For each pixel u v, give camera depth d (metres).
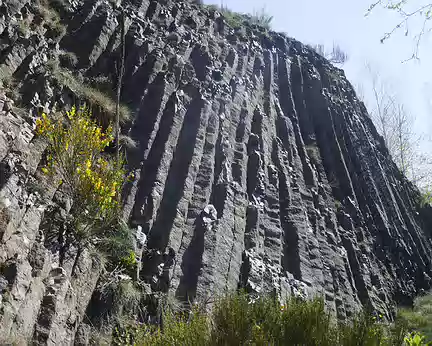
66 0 11.07
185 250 8.61
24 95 7.60
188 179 9.95
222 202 10.23
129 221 8.34
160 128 10.62
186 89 12.30
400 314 13.48
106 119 9.40
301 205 13.21
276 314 5.02
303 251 11.52
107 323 6.33
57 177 6.92
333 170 17.86
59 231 6.30
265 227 11.30
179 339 4.76
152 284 7.59
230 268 8.96
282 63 20.78
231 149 12.27
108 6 12.02
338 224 15.15
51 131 6.84
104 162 6.99
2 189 5.52
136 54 11.76
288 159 15.09
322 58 26.27
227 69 15.25
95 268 6.64
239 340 4.61
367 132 23.72
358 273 13.73
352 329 4.96
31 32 8.91
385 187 20.39
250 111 14.86
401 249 17.77
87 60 10.23
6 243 5.10
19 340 4.53
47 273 5.69
